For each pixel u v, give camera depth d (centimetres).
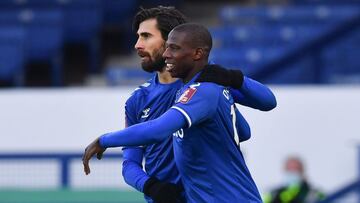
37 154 3052
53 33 4331
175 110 1326
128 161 1527
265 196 2908
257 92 1443
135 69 4016
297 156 3156
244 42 4303
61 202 2767
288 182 2833
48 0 4500
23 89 3953
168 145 1484
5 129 3312
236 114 1439
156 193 1444
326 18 4444
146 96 1505
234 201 1402
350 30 3800
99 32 4434
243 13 4500
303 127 3309
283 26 4409
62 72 4266
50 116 3316
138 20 1505
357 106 3306
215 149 1395
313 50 3738
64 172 3047
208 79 1380
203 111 1341
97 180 3025
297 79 3734
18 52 4184
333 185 3306
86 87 4184
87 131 3316
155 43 1485
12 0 4497
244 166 1431
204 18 4678
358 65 3788
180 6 4638
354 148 3297
